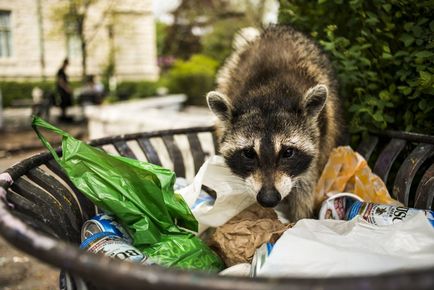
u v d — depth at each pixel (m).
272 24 0.97
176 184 0.75
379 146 0.83
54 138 2.71
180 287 0.36
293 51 0.85
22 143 2.55
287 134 0.71
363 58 0.78
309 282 0.35
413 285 0.34
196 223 0.63
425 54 0.71
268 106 0.73
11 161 2.12
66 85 3.39
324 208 0.68
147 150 0.79
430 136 0.70
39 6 4.54
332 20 0.88
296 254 0.50
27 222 0.46
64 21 3.60
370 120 0.80
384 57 0.74
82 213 0.65
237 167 0.72
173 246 0.59
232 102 0.77
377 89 0.81
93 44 4.45
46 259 0.41
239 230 0.61
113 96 4.52
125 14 4.53
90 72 5.00
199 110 3.33
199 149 0.84
